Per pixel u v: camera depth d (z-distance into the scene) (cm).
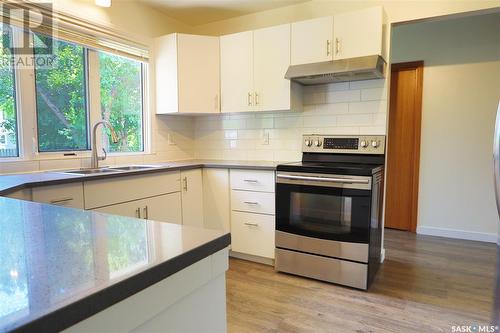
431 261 285
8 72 219
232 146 347
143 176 240
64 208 106
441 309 204
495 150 114
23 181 175
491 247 322
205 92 309
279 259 261
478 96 336
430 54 356
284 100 281
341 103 287
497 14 323
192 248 66
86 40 257
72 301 44
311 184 242
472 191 345
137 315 56
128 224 84
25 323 39
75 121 263
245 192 278
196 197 293
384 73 263
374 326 186
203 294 73
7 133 221
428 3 248
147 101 314
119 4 281
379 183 248
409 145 375
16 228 80
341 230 234
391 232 378
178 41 299
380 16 240
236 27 336
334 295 224
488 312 199
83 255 61
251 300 217
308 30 266
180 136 352
